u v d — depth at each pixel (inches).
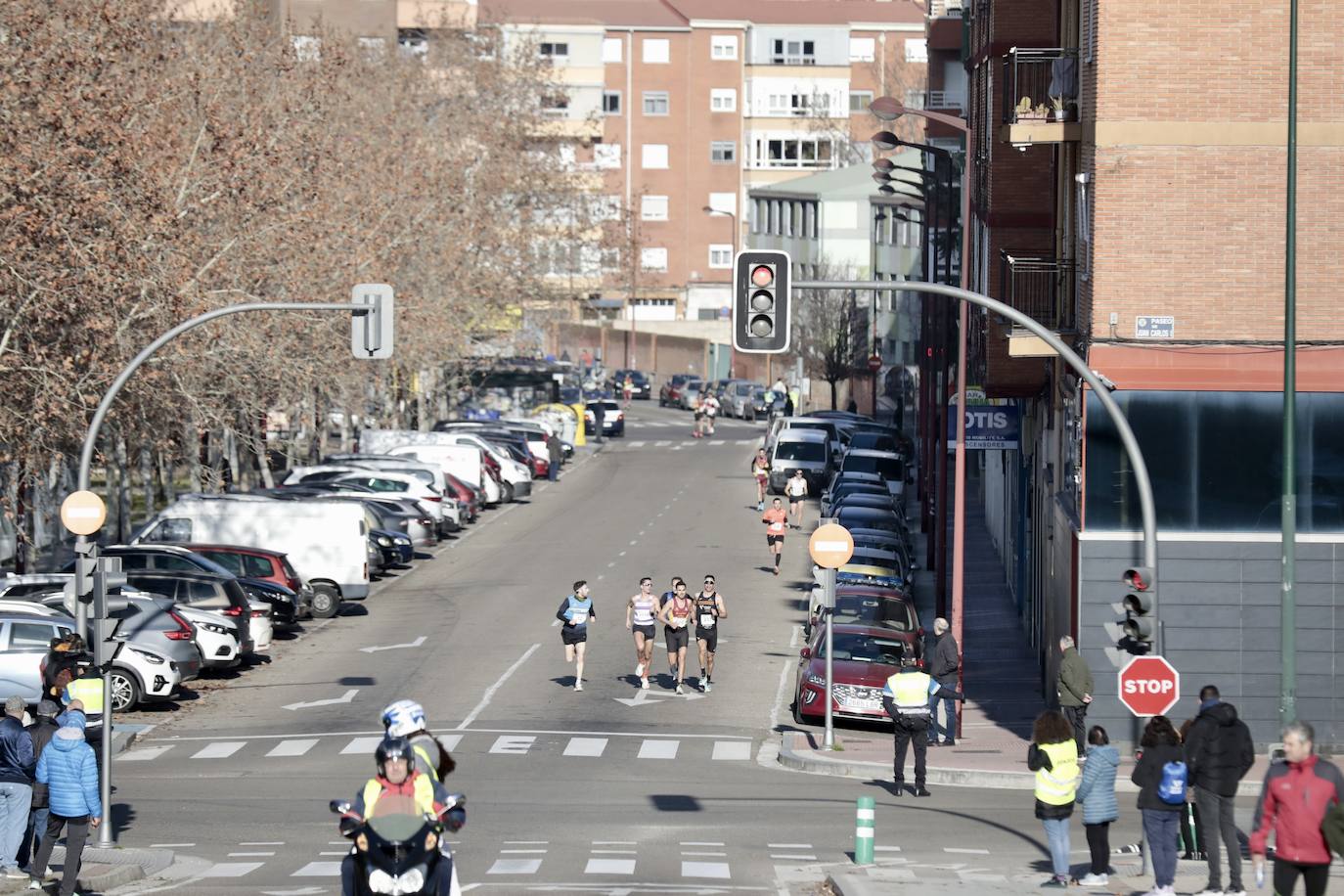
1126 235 3794.3
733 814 3250.5
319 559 5777.6
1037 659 5157.5
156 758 3823.8
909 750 3951.8
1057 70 4288.9
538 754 3836.1
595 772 3668.8
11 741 2556.6
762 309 2965.1
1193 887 2546.8
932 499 7593.5
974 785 3668.8
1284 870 2028.8
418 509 7062.0
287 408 7839.6
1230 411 3752.5
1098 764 2554.1
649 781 3587.6
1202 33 3784.5
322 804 3307.1
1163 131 3784.5
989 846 2984.7
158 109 6018.7
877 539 5846.5
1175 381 3750.0
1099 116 3799.2
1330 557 3735.2
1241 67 3779.5
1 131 4488.2
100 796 2950.3
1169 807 2425.0
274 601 5315.0
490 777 3587.6
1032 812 3339.1
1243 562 3754.9
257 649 4936.0
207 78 7091.5
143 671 4303.6
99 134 4827.8
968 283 4805.6
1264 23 3777.1
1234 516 3752.5
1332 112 3779.5
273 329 6422.2
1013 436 5561.0
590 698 4493.1
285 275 6441.9
